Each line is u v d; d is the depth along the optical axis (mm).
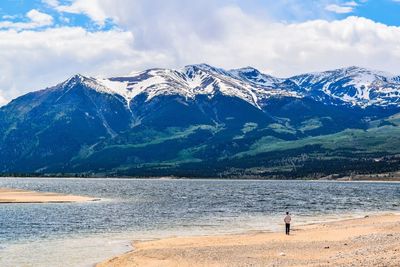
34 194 174375
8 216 103375
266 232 80125
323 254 53219
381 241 59938
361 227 80312
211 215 113875
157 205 143250
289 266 44500
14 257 57094
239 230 85438
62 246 65812
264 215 115438
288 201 168375
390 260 42438
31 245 66688
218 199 176500
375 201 173250
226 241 67125
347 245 59125
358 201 172250
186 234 79875
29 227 86062
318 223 96062
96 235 77750
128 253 56344
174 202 157500
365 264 41562
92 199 159750
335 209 137000
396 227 76812
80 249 63125
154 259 52031
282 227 89875
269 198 185000
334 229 80062
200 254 54469
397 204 159750
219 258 51781
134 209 127500
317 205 151375
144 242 68562
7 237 74312
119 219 101812
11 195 166750
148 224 93875
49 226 87938
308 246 59844
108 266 49688
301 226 90188
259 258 51188
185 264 48906
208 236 74062
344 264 42844
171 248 59844
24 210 117750
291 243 63031
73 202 146250
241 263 48250
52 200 149500
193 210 127312
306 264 45656
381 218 100500
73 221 96312
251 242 65438
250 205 148000
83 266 51562
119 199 169000
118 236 76875
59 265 52125
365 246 56625
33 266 51656
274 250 56969
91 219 100625
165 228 88062
